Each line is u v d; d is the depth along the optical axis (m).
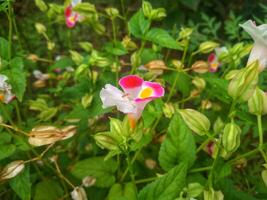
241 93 0.12
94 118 0.17
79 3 0.18
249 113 0.13
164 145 0.13
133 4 0.36
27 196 0.13
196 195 0.12
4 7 0.15
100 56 0.17
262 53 0.12
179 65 0.17
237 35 0.23
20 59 0.15
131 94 0.12
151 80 0.17
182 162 0.12
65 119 0.17
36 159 0.14
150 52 0.18
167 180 0.11
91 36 0.34
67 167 0.16
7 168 0.13
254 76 0.11
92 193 0.15
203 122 0.13
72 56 0.19
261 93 0.12
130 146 0.13
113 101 0.12
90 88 0.17
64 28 0.34
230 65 0.18
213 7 0.38
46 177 0.16
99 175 0.14
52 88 0.22
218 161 0.14
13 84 0.14
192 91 0.18
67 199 0.15
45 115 0.17
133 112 0.12
